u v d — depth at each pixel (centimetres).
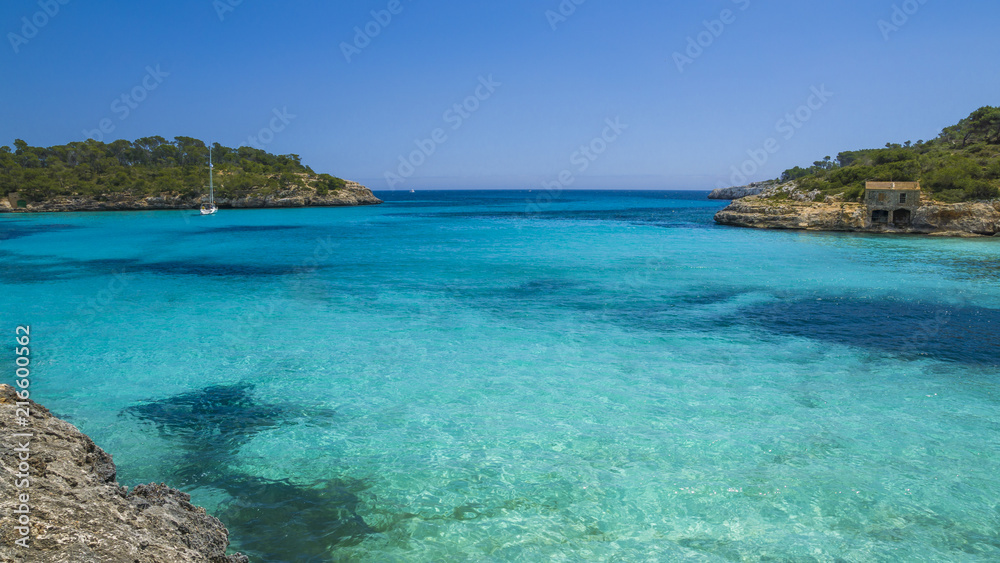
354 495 797
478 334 1714
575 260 3397
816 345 1594
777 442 970
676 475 855
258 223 6988
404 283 2606
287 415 1097
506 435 1004
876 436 995
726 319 1908
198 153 12838
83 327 1791
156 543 502
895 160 6838
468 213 9738
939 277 2739
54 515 477
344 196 12450
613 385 1266
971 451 935
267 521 724
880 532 711
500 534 704
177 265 3250
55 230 5831
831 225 5416
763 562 650
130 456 913
